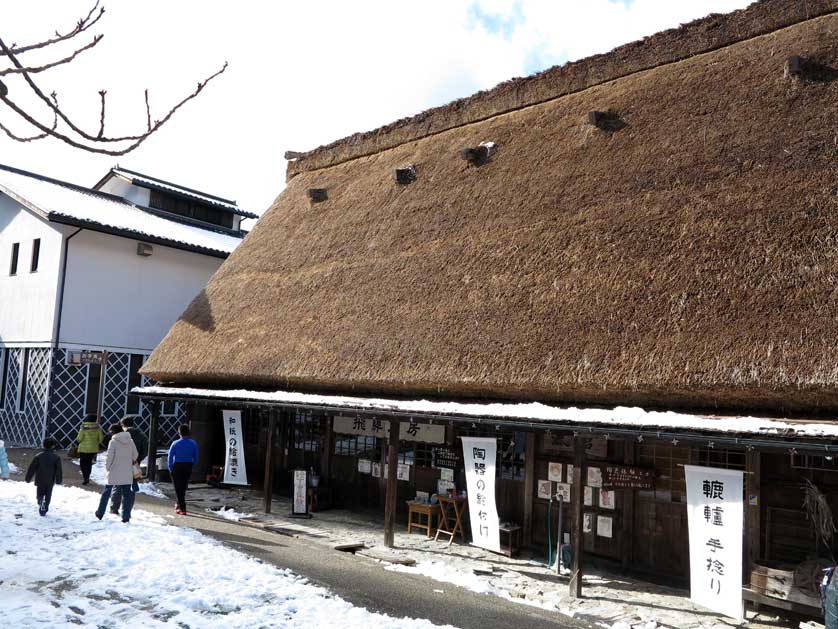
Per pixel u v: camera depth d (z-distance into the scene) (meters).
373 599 6.64
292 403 10.09
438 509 9.98
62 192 19.84
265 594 6.45
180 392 12.45
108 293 17.64
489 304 8.80
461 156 11.55
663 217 7.95
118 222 18.19
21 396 17.08
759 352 6.14
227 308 13.41
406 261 10.70
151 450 13.70
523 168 10.45
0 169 19.66
